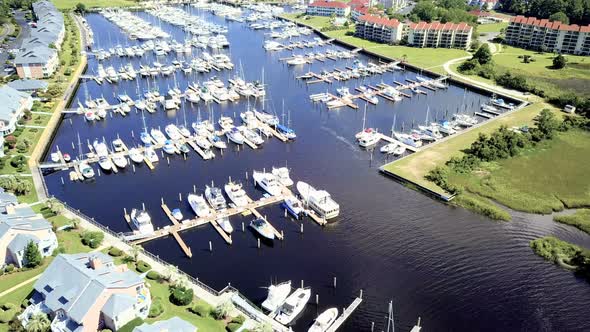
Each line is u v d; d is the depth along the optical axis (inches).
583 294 3865.7
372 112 7810.0
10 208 4084.6
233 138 6584.6
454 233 4640.8
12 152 5915.4
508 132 6387.8
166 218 4835.1
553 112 7524.6
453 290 3905.0
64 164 5826.8
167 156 6210.6
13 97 6968.5
